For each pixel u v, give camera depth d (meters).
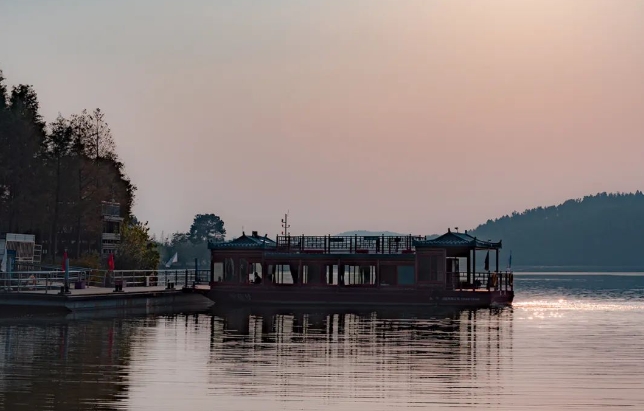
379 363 58.06
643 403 45.81
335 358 60.25
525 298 146.12
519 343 69.31
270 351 63.72
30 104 149.25
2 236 112.44
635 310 108.81
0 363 56.88
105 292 99.19
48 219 141.62
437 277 110.44
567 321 90.38
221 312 102.00
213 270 116.75
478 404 45.47
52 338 70.56
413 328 81.81
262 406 44.50
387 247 114.12
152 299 105.06
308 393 47.72
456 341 70.62
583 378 52.72
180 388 48.69
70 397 46.09
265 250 115.69
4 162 133.62
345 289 112.38
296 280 114.69
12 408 43.69
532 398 46.88
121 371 54.03
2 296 88.88
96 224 146.50
